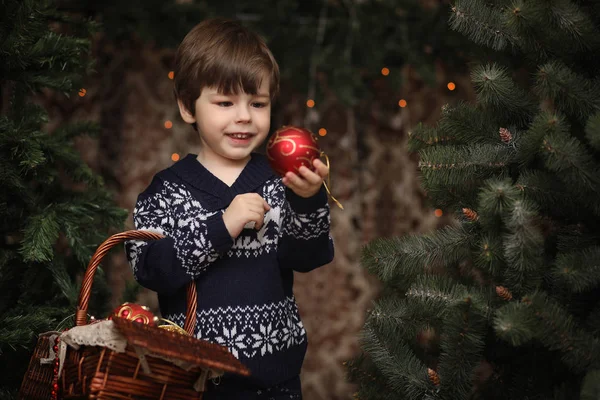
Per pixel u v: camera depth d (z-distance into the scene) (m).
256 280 1.40
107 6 2.73
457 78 3.54
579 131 1.39
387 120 3.54
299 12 2.98
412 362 1.44
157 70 3.34
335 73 2.90
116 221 1.89
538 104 1.46
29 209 1.73
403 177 3.54
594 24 1.40
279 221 1.45
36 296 1.72
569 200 1.33
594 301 1.35
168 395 1.15
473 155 1.41
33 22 1.63
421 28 2.97
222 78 1.38
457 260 1.50
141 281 1.36
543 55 1.41
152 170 3.32
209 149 1.49
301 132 1.24
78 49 1.68
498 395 1.49
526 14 1.31
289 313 1.45
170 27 2.77
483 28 1.43
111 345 1.07
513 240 1.25
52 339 1.24
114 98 3.28
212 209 1.43
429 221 3.54
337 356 3.36
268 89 1.45
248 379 1.35
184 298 1.42
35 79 1.68
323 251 1.37
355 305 3.40
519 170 1.42
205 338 1.35
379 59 2.97
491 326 1.37
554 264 1.27
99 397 1.07
